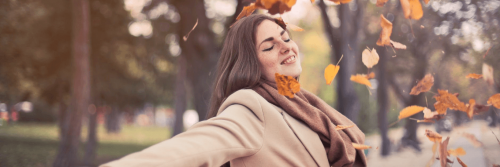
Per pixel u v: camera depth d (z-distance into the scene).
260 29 1.41
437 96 1.30
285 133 1.19
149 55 21.36
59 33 19.62
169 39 19.00
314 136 1.26
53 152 19.81
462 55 14.47
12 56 19.61
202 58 9.95
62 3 19.38
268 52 1.39
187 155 0.87
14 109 43.69
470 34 10.46
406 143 19.58
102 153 21.14
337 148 1.27
